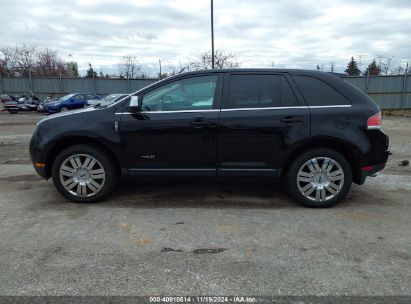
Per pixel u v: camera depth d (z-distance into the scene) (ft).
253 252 11.91
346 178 15.89
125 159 16.22
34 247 12.23
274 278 10.35
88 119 16.11
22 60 178.91
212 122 15.61
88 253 11.81
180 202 16.88
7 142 36.58
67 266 10.98
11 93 104.42
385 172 23.08
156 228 13.85
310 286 9.95
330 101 15.72
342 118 15.49
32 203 16.70
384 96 90.07
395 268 10.93
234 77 16.01
